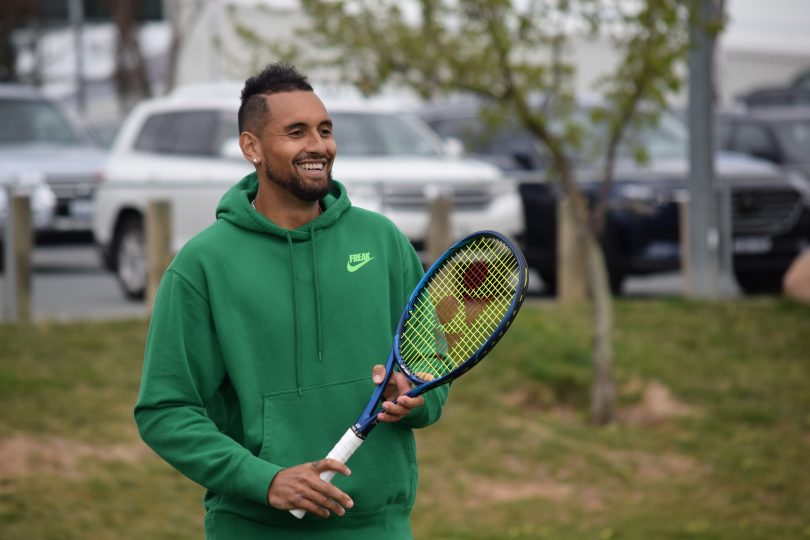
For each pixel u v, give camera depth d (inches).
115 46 2372.0
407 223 1064.8
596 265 830.5
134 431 740.0
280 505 297.6
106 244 1173.7
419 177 1095.6
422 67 784.3
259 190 328.2
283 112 316.2
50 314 1016.2
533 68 776.9
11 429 713.0
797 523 669.3
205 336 315.3
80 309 1059.9
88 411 753.0
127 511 638.5
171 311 313.0
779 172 1201.4
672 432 815.1
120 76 2372.0
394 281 332.5
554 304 1042.1
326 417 316.2
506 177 1171.9
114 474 681.6
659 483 732.0
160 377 311.0
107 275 1302.9
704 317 999.0
